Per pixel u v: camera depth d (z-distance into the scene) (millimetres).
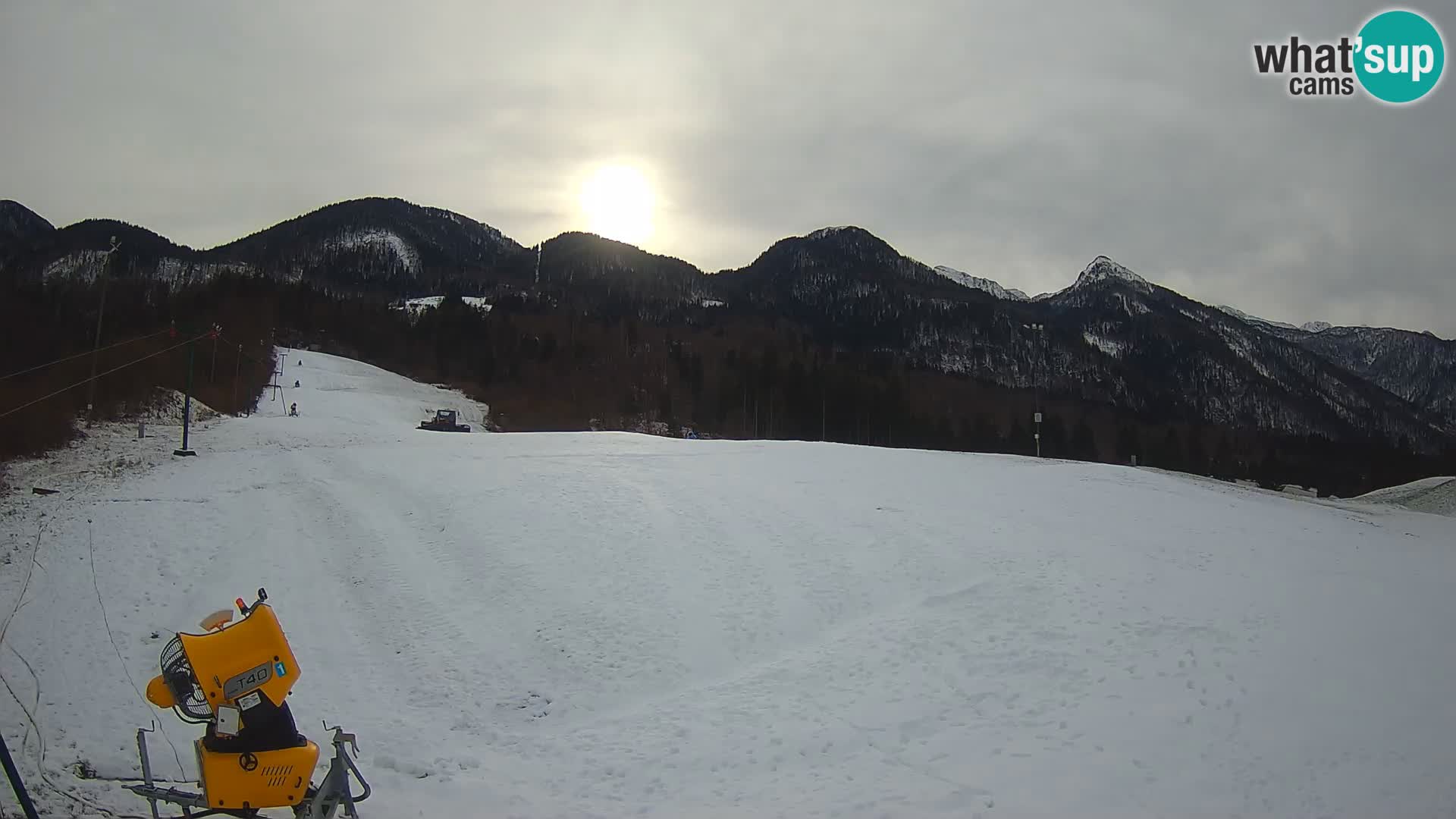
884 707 9992
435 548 16250
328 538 16828
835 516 17953
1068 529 17359
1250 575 14523
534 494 19438
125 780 7707
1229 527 18344
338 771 5906
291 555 15906
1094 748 8711
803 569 15008
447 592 14242
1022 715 9570
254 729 5660
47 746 8250
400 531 17219
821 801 7844
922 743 9070
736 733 9547
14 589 13453
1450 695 9695
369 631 12906
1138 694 9883
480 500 18906
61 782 7410
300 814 5797
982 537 16500
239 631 5773
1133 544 16266
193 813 6211
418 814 7332
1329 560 16156
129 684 10312
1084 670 10586
